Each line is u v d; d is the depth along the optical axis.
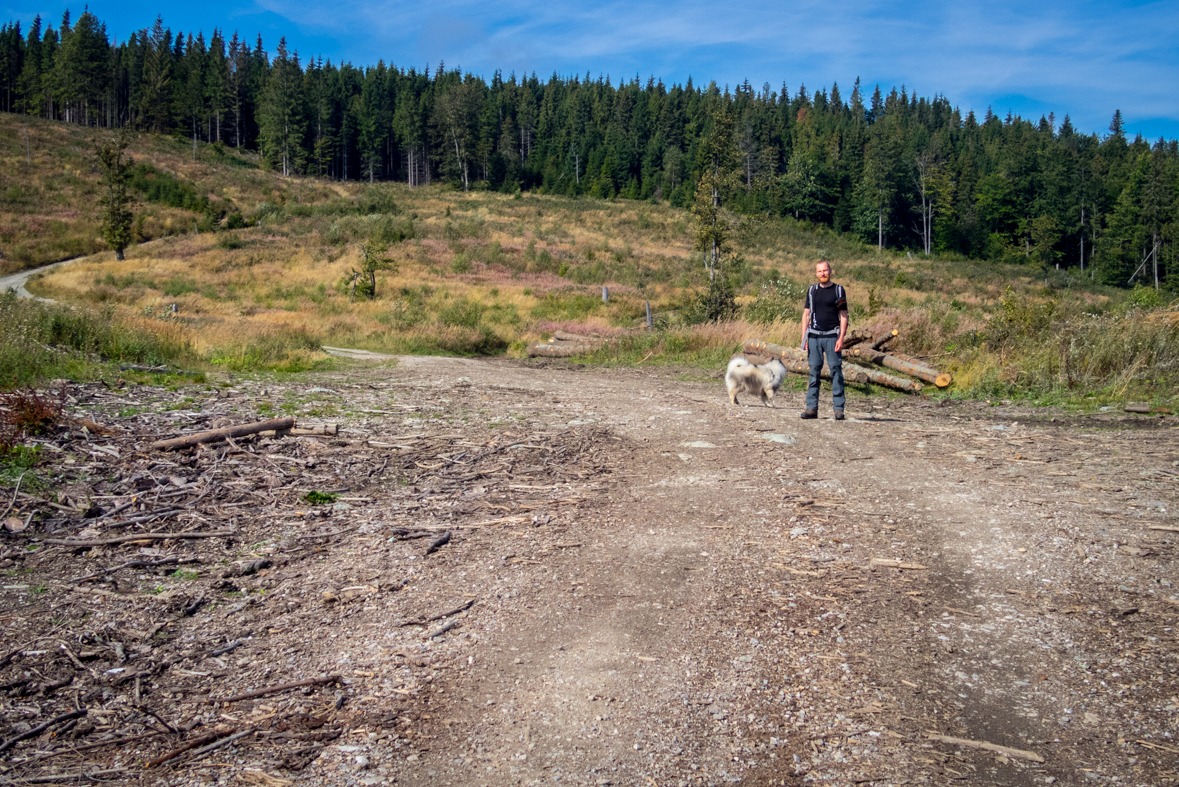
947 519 4.23
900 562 3.62
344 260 41.41
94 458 5.04
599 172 111.62
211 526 4.10
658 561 3.69
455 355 19.75
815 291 7.49
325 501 4.60
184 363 11.25
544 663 2.70
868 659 2.71
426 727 2.29
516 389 10.51
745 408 8.56
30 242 46.41
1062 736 2.22
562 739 2.23
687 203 93.31
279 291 31.61
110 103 105.69
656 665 2.68
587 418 7.81
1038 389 9.88
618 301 32.16
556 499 4.75
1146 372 9.41
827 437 6.68
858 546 3.85
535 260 44.50
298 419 6.77
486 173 111.00
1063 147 103.19
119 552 3.70
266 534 4.02
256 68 123.75
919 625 2.97
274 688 2.51
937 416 8.47
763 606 3.16
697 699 2.45
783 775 2.05
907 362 11.08
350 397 8.78
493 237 54.38
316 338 18.19
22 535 3.80
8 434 5.06
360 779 2.03
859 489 4.90
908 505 4.52
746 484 5.08
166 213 59.03
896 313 14.01
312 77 120.44
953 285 55.50
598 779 2.03
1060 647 2.76
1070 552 3.64
